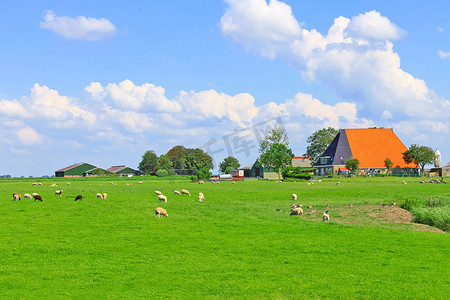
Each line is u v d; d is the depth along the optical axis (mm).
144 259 27156
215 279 22750
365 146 170250
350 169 157125
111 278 22844
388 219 47656
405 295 20188
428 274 23844
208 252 29281
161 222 41594
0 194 65750
